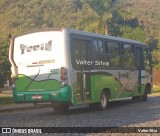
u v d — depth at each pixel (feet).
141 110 60.08
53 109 65.00
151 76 83.76
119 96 67.77
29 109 68.13
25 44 55.11
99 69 59.93
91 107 61.05
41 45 53.93
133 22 350.02
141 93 78.69
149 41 295.48
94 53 58.54
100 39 60.85
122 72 68.64
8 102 79.20
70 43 53.01
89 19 341.00
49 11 418.31
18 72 55.47
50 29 53.47
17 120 48.24
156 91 120.98
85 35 56.65
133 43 74.28
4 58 86.58
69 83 52.37
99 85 59.72
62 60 52.44
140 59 77.82
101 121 44.98
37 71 54.03
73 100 52.95
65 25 375.45
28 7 423.23
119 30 254.88
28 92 54.60
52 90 52.95
